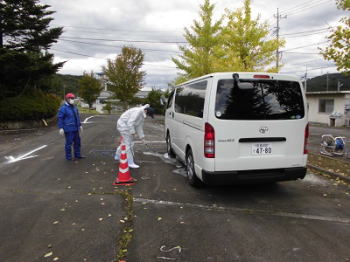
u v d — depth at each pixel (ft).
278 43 33.68
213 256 8.79
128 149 19.88
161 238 9.89
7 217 11.51
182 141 17.90
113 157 23.56
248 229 10.67
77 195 14.26
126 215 11.84
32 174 18.12
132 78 88.28
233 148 12.68
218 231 10.47
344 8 18.79
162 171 19.30
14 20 43.39
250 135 12.78
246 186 16.20
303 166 13.65
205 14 50.16
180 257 8.71
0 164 20.84
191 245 9.44
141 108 19.71
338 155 24.17
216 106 12.52
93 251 9.00
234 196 14.47
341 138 24.44
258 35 33.94
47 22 47.16
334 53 19.70
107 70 89.66
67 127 21.65
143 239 9.80
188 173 16.43
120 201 13.50
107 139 34.09
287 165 13.41
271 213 12.28
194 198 14.07
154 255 8.81
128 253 8.90
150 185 16.12
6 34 44.70
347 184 16.71
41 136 36.65
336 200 14.02
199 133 13.70
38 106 49.24
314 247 9.38
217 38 47.52
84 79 138.31
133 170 19.53
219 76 12.62
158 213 12.09
